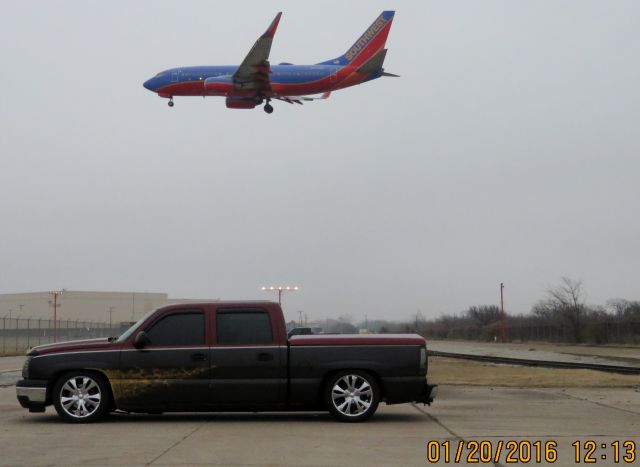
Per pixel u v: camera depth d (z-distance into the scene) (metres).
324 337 10.57
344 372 10.40
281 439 8.84
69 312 106.00
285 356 10.38
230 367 10.34
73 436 9.11
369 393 10.36
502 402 13.15
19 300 107.44
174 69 45.72
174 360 10.32
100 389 10.36
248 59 39.94
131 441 8.71
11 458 7.63
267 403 10.37
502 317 81.88
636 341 60.03
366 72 46.03
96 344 10.46
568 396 14.32
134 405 10.30
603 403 12.90
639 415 11.10
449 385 17.50
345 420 10.30
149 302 110.12
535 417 10.91
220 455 7.79
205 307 10.57
